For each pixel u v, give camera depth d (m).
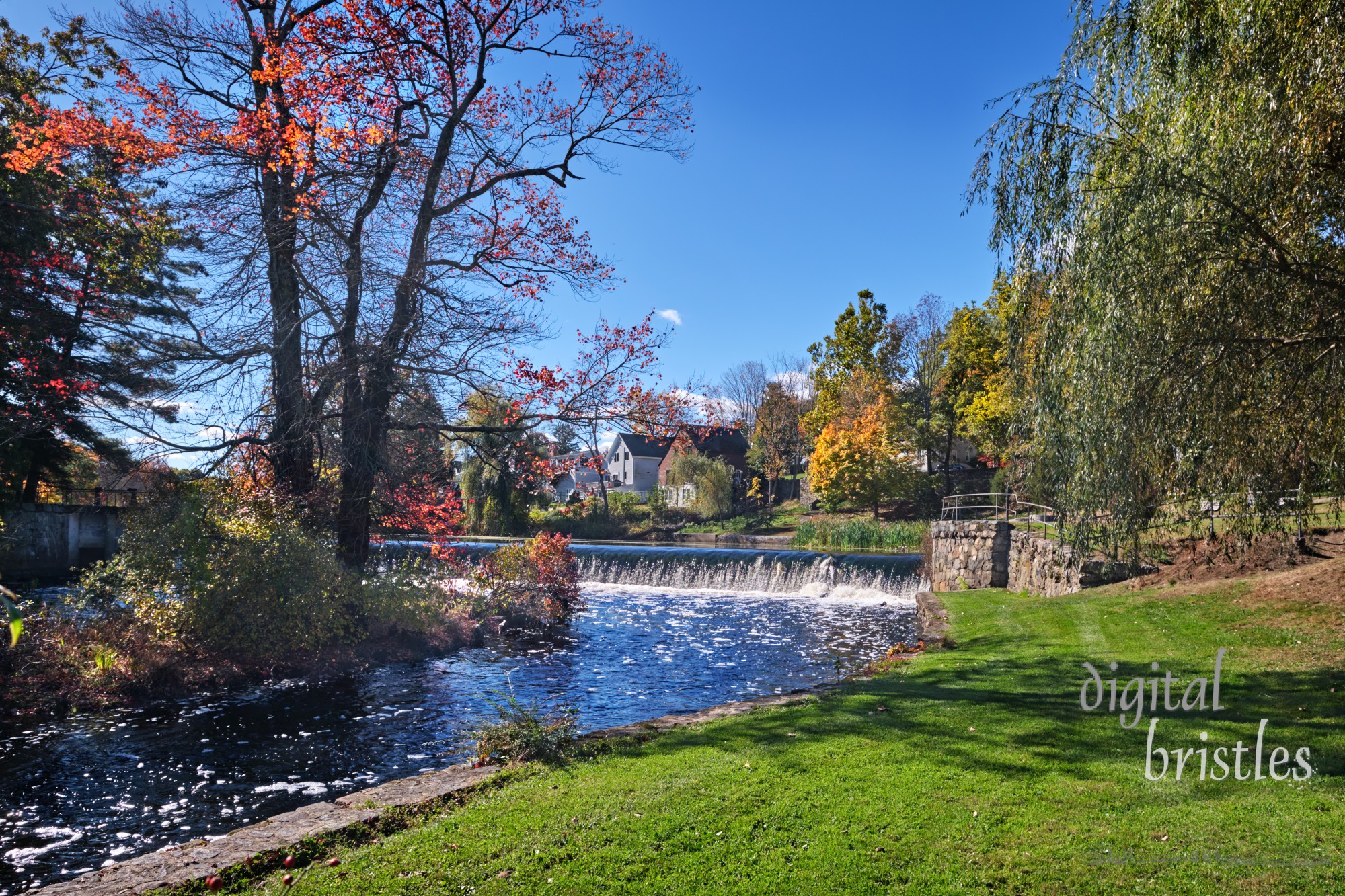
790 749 7.12
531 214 18.23
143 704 11.41
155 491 13.65
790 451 65.31
